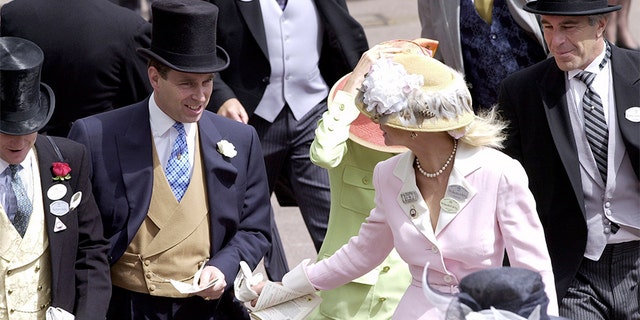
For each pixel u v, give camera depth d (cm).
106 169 995
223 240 1031
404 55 902
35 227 928
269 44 1355
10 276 921
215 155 1016
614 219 1049
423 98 865
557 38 1037
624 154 1044
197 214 1008
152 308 1012
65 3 1212
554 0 1027
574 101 1052
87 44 1205
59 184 935
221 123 1038
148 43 1222
